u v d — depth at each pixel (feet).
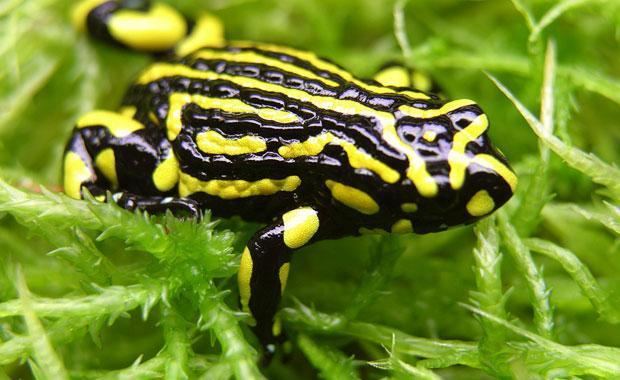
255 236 0.36
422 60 0.41
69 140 0.38
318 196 0.36
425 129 0.35
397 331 0.36
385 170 0.35
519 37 0.42
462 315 0.38
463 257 0.39
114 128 0.37
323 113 0.35
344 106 0.35
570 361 0.35
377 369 0.37
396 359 0.35
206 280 0.36
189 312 0.36
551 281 0.38
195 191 0.37
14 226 0.40
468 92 0.42
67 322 0.35
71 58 0.43
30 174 0.40
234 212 0.37
